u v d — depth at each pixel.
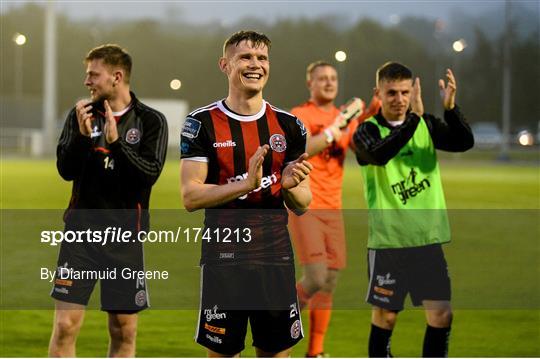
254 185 3.80
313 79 6.95
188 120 4.06
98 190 4.74
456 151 5.47
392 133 5.20
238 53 4.02
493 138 51.09
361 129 5.40
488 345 5.98
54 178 22.64
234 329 4.05
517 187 21.50
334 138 6.14
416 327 6.62
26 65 63.34
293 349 6.22
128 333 4.89
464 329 6.46
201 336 4.09
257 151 3.80
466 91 58.06
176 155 38.00
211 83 61.12
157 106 39.66
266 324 4.07
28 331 6.32
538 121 57.31
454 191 20.25
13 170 26.08
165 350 5.83
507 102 37.59
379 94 5.49
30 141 43.84
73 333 4.73
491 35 57.34
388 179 5.33
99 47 4.89
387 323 5.39
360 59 58.44
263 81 4.05
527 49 56.91
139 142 4.84
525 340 6.14
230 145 4.02
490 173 27.83
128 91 4.90
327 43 59.03
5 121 49.16
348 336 6.39
